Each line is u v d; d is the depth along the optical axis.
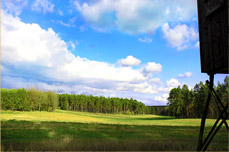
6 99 88.75
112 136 19.55
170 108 98.88
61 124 35.16
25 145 10.93
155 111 170.38
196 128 30.55
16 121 37.28
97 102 169.25
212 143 12.83
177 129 28.59
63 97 157.38
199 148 7.62
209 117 74.50
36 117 58.66
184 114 93.81
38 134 19.78
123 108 183.00
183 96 94.81
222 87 65.56
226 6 6.75
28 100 97.19
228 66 6.38
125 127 31.45
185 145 11.02
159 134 21.80
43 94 105.50
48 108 107.75
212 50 7.55
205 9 8.16
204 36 8.19
